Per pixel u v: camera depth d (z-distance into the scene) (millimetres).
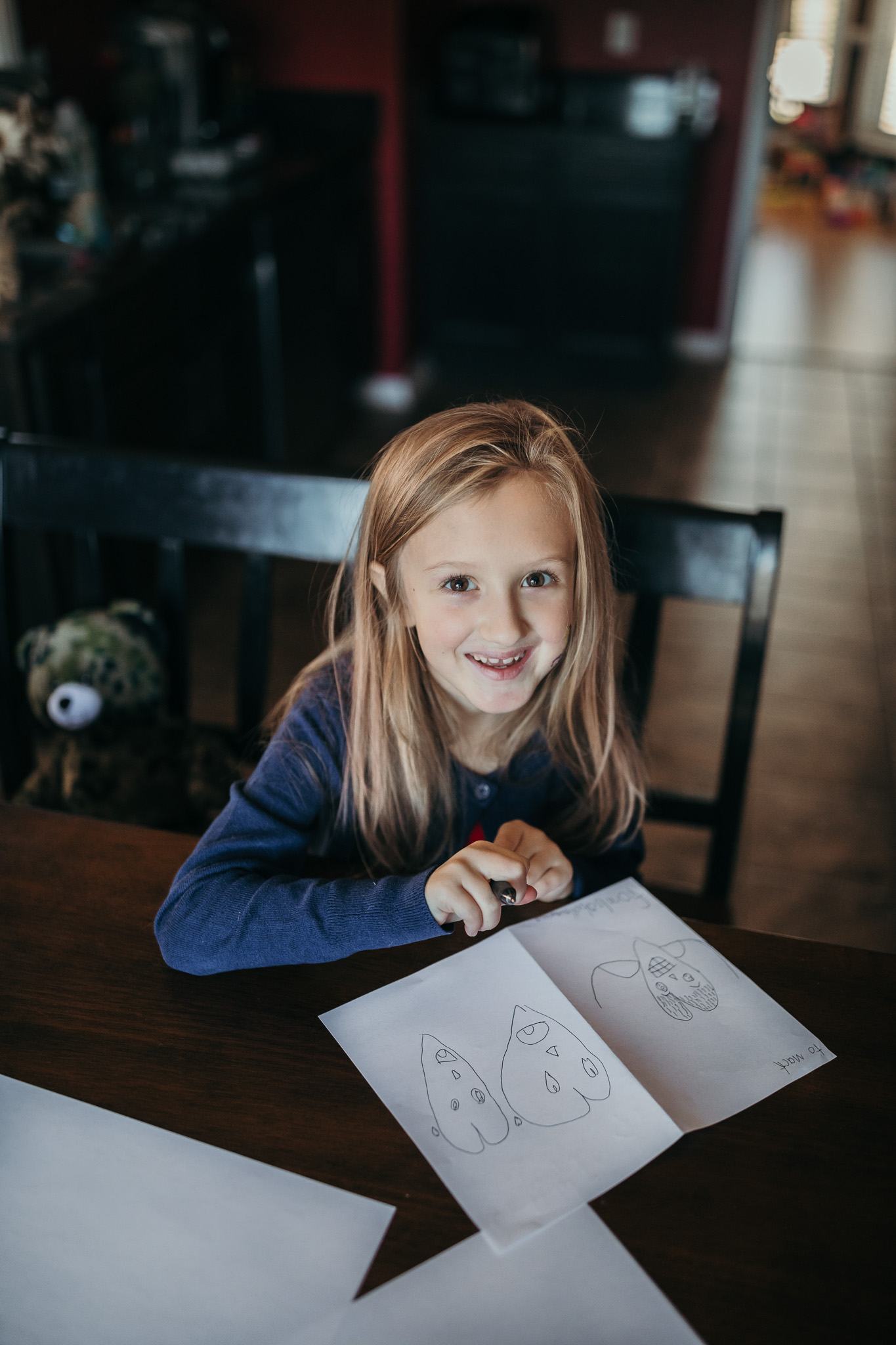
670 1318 513
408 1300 517
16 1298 516
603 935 750
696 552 1063
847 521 3270
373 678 835
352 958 723
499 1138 600
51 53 2691
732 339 4602
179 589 1253
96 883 790
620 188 3881
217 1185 572
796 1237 553
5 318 1784
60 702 1280
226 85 3057
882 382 4422
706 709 2379
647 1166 587
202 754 1305
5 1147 589
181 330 2416
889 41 7539
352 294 3705
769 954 738
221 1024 672
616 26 4062
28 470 1206
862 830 2020
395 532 760
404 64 3559
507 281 4180
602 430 3879
